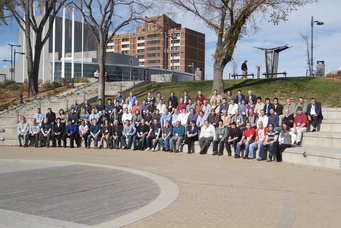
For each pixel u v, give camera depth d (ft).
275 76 106.83
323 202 27.63
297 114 56.44
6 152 60.64
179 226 21.67
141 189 31.86
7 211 24.57
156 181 35.35
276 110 61.77
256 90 88.53
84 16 97.25
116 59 256.73
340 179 36.96
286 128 51.52
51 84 125.39
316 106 60.49
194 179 36.83
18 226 21.38
